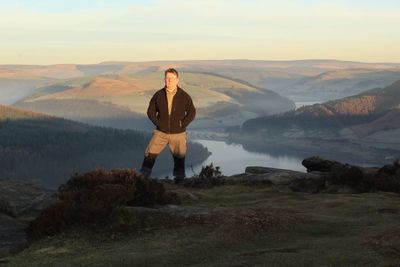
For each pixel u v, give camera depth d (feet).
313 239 23.72
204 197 39.29
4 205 34.37
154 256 21.83
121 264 21.16
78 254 23.11
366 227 25.55
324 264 19.56
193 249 22.68
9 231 28.96
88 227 26.02
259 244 23.40
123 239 24.97
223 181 46.88
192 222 26.35
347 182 43.42
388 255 20.22
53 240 25.12
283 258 20.42
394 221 27.02
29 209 35.47
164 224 26.37
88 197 27.89
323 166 56.24
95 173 32.71
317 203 33.68
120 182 31.94
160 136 38.37
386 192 39.24
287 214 28.02
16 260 22.81
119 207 27.68
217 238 24.07
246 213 27.27
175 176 40.04
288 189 44.01
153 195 31.35
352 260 19.84
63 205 26.63
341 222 26.89
